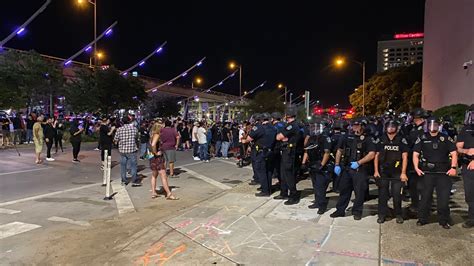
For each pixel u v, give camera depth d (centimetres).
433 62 3394
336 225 628
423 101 3944
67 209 784
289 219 666
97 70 3372
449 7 2808
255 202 802
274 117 880
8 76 2809
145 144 1553
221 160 1686
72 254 543
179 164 1530
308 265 472
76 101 3111
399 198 635
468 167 606
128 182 1092
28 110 3281
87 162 1510
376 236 570
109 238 610
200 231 606
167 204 838
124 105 3497
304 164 748
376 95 5953
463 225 612
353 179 657
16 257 532
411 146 715
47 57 3762
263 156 862
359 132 660
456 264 469
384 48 13438
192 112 8494
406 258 487
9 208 786
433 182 608
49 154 1537
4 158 1591
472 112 620
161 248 543
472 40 2212
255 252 518
